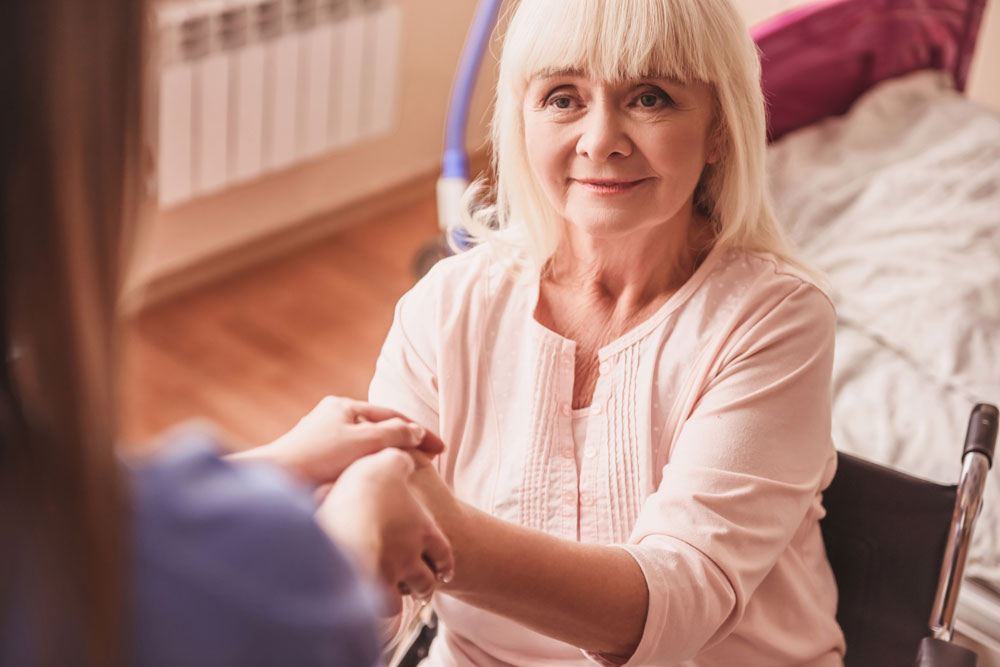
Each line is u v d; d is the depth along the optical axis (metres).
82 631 0.41
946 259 2.21
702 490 1.06
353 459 0.99
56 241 0.41
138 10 0.41
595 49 1.04
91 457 0.41
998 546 1.66
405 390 1.23
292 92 2.97
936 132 2.58
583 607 1.00
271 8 2.84
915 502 1.29
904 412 1.92
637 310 1.17
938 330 2.06
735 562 1.04
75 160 0.41
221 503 0.47
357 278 3.21
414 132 3.47
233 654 0.45
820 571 1.24
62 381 0.41
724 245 1.17
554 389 1.16
